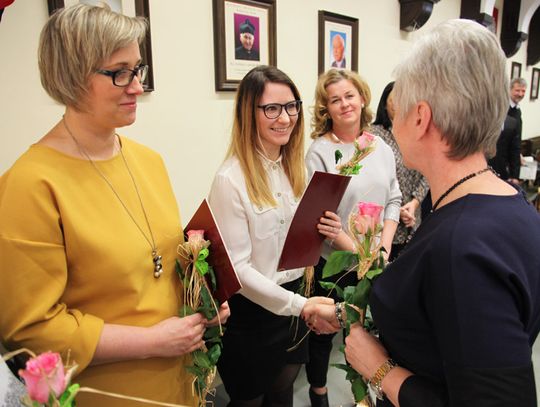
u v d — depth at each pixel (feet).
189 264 3.22
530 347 1.89
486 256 1.84
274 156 4.60
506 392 1.75
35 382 1.61
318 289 6.04
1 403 1.96
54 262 2.55
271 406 5.24
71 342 2.58
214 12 6.43
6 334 2.55
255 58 7.13
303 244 4.26
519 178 13.33
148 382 3.02
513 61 17.34
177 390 3.29
